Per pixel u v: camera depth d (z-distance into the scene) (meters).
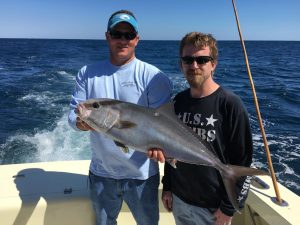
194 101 2.37
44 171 3.15
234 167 2.17
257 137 8.67
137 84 2.54
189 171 2.42
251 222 2.98
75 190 2.80
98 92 2.58
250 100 14.72
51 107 11.80
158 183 2.68
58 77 19.55
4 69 25.45
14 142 8.16
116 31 2.46
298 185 5.97
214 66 2.40
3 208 2.56
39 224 2.65
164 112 2.26
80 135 8.50
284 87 18.61
